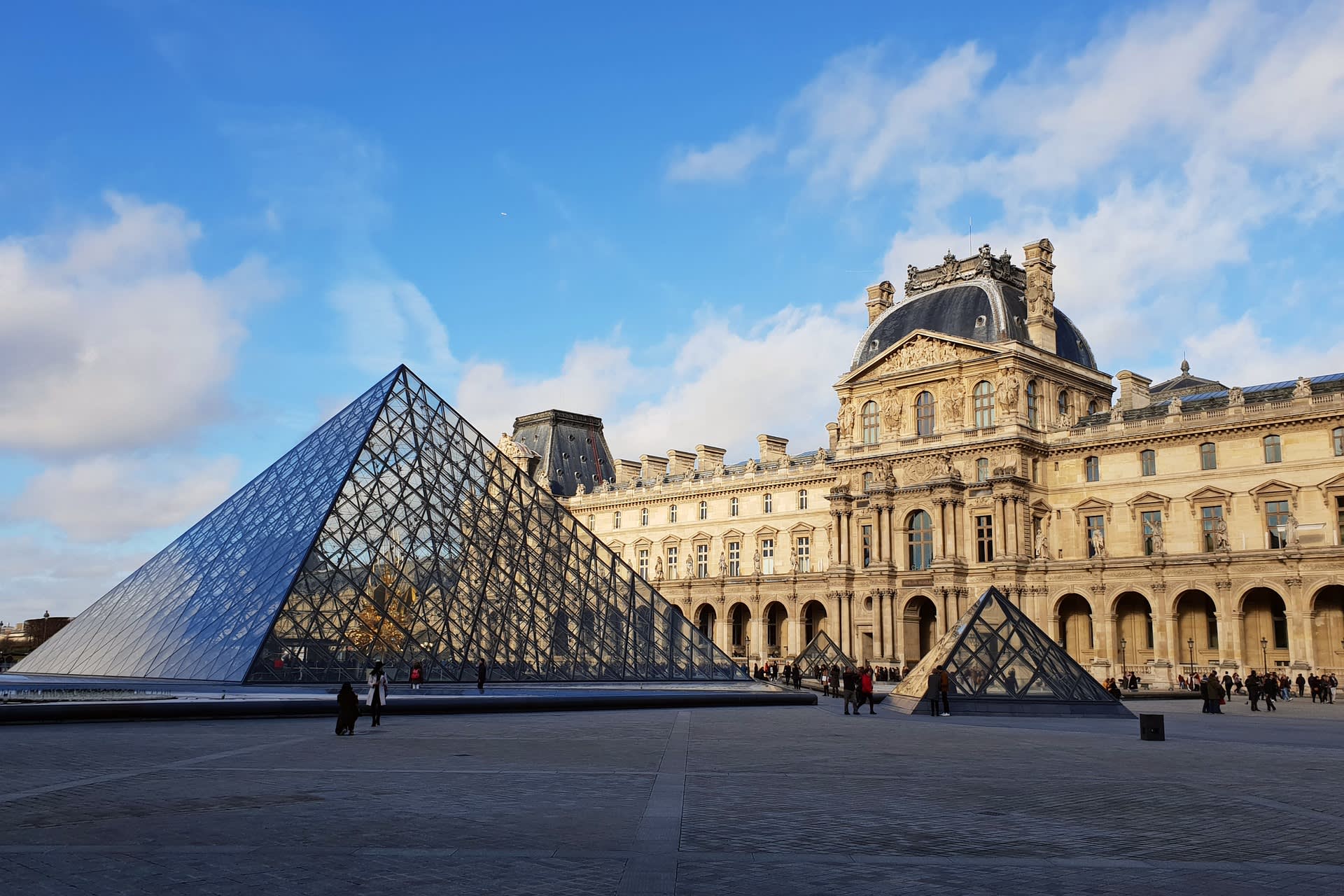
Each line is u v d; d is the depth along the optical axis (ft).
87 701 152.97
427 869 60.13
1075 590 363.76
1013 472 376.89
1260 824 76.48
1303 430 339.77
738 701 210.38
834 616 420.36
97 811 77.36
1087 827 74.38
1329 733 157.99
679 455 578.66
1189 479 362.53
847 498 425.28
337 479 220.64
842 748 125.29
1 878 57.47
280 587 197.26
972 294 414.41
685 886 56.80
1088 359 438.81
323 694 173.27
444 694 184.65
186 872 59.00
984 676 194.39
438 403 257.55
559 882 57.47
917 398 417.08
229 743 123.65
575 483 613.11
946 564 381.81
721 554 512.63
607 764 106.22
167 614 226.79
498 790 88.43
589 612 237.25
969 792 89.97
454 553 224.12
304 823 73.00
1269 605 337.93
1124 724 175.32
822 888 56.75
